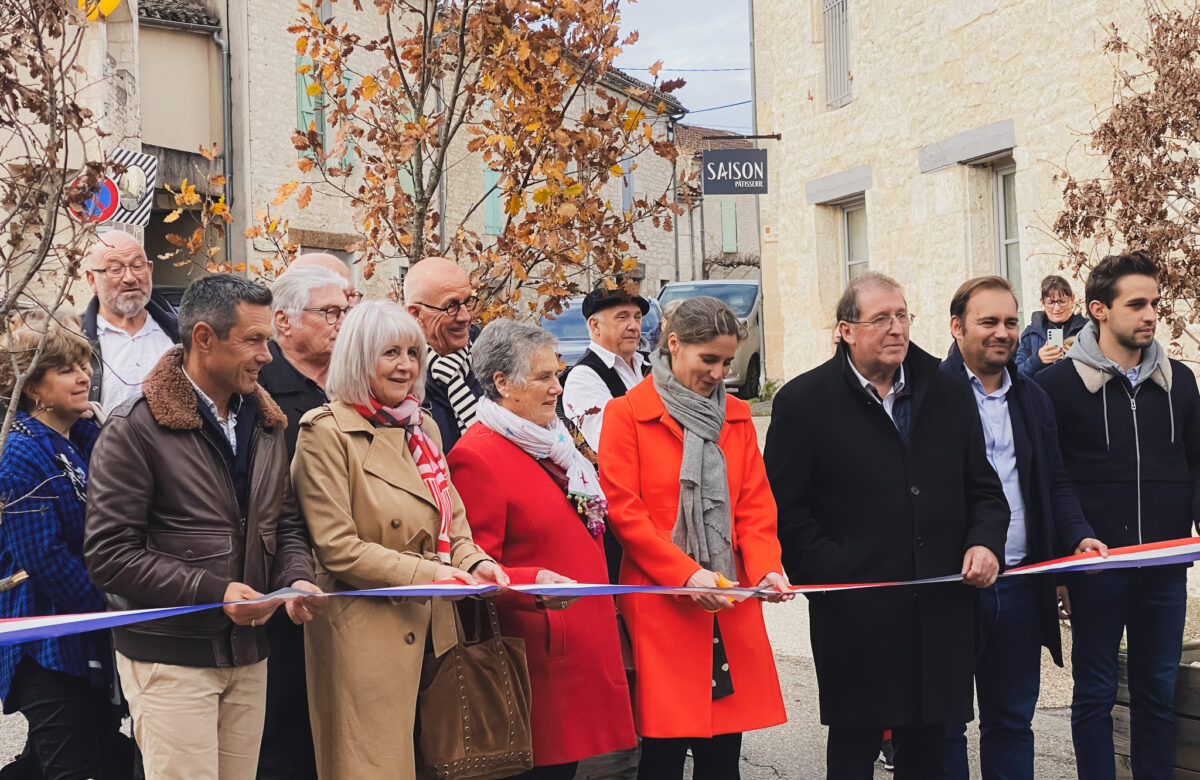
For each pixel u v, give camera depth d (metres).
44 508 3.84
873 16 11.89
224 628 3.40
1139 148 6.05
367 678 3.59
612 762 4.66
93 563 3.28
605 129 5.52
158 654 3.36
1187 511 4.80
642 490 4.24
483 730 3.71
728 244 39.97
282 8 20.94
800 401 4.37
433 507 3.75
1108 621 4.64
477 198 24.72
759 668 4.23
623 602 4.27
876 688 4.21
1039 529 4.59
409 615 3.67
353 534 3.60
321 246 21.14
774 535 4.30
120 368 5.52
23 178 3.55
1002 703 4.59
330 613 3.65
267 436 3.59
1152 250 5.92
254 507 3.49
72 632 3.02
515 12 5.52
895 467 4.27
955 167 10.67
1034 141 9.60
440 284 4.73
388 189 6.06
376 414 3.74
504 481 4.00
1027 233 9.73
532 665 3.94
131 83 16.47
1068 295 7.93
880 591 4.23
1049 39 9.39
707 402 4.26
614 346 5.45
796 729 6.01
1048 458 4.70
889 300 4.25
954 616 4.27
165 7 19.52
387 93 5.81
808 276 13.39
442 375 4.70
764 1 14.81
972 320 4.57
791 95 13.54
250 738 3.52
